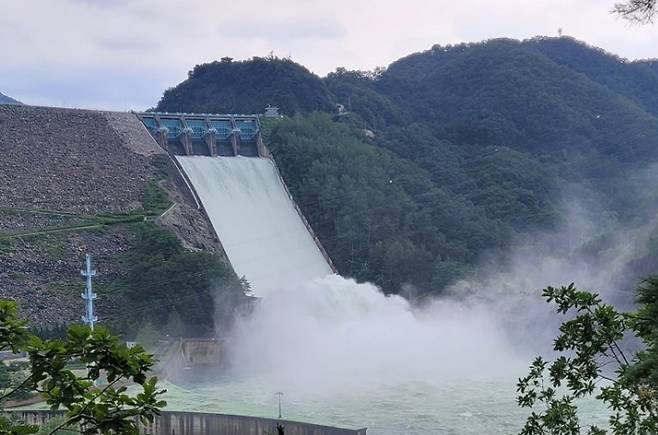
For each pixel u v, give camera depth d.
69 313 175.88
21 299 175.50
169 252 195.88
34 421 103.06
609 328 35.78
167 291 185.12
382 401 129.25
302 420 106.94
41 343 26.59
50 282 183.75
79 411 26.91
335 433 101.38
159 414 28.06
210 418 110.00
